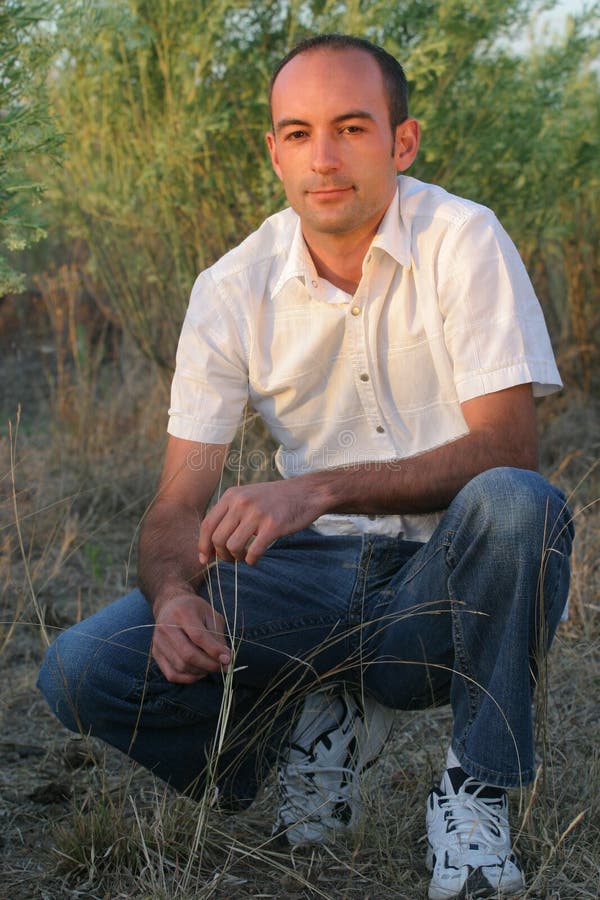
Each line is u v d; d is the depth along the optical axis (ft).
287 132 6.04
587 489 12.80
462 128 12.28
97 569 11.02
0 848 6.22
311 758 6.14
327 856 5.95
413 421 6.31
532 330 6.00
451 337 6.06
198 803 6.23
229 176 12.38
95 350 19.34
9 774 7.19
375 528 6.33
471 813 5.39
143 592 6.12
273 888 5.66
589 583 9.78
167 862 5.70
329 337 6.27
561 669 8.37
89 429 14.84
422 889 5.57
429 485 5.68
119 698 5.91
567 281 16.15
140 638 5.96
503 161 12.82
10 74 7.80
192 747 6.08
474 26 11.68
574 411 15.76
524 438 5.90
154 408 15.38
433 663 5.80
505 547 5.20
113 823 6.01
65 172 12.53
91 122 12.09
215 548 5.61
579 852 5.77
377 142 5.97
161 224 12.80
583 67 14.97
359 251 6.22
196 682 5.92
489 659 5.41
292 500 5.53
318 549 6.34
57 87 11.87
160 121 12.05
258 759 6.23
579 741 7.21
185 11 11.39
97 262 13.66
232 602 6.02
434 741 7.41
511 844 5.79
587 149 14.42
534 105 13.00
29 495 12.42
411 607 5.74
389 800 6.46
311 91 5.92
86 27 8.81
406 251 6.09
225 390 6.56
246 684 6.15
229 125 12.07
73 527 11.85
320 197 6.00
